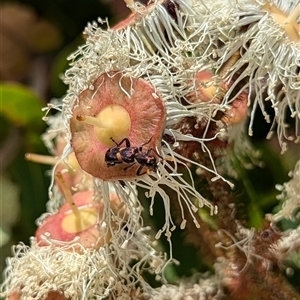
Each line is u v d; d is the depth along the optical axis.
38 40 0.22
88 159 0.11
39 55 0.23
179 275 0.15
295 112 0.12
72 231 0.12
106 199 0.12
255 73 0.12
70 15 0.22
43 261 0.12
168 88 0.11
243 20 0.12
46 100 0.22
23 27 0.22
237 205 0.12
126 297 0.12
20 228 0.19
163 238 0.16
